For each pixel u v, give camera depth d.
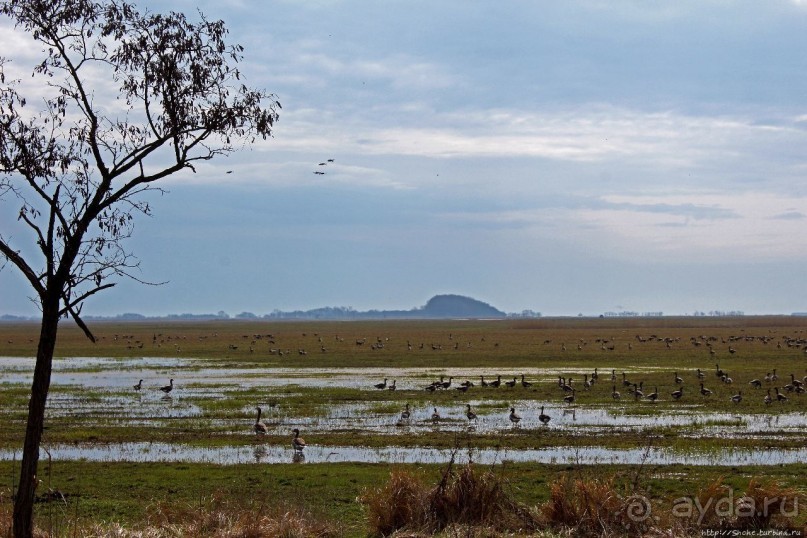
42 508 21.08
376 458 28.92
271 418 39.78
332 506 21.16
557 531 17.66
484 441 32.31
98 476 25.34
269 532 17.39
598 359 83.88
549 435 33.88
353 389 54.16
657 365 75.50
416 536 17.09
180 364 81.19
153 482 24.38
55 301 15.67
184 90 16.92
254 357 91.06
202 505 20.06
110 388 55.38
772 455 28.84
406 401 46.88
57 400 47.69
